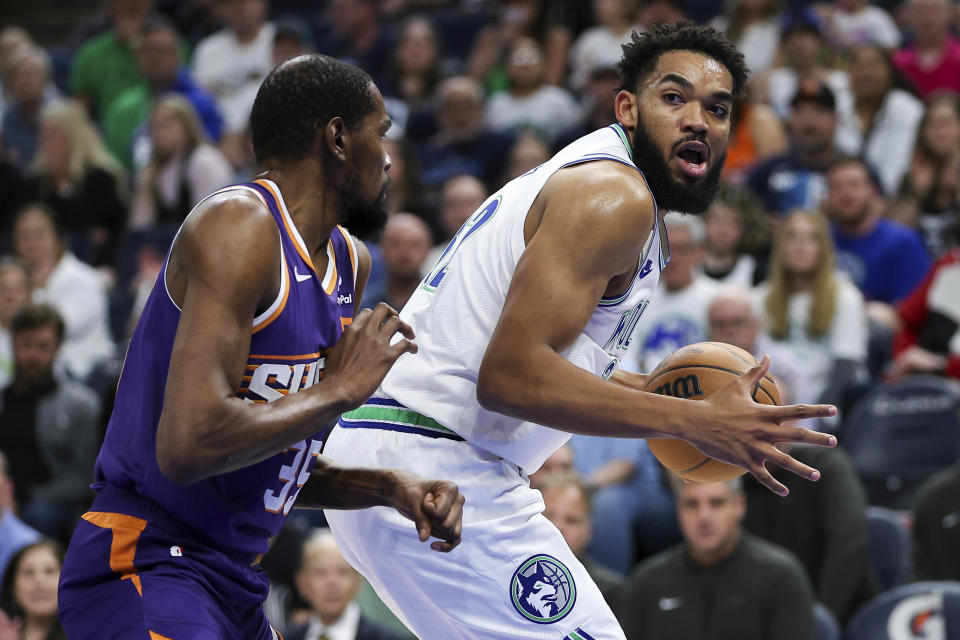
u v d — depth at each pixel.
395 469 8.95
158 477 8.12
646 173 9.27
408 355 9.52
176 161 28.70
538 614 9.29
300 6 40.94
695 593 16.05
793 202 24.98
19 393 21.73
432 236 26.95
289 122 8.27
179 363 7.54
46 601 16.58
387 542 9.48
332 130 8.29
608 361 9.30
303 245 8.27
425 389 9.35
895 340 22.48
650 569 16.53
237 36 35.72
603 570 17.00
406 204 27.23
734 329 18.95
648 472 19.47
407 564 9.42
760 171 25.66
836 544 17.05
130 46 36.06
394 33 36.22
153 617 7.95
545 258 8.43
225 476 8.24
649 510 19.22
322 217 8.43
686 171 9.19
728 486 16.08
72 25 44.56
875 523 18.17
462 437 9.32
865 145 27.39
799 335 21.06
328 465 9.19
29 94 34.28
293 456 8.54
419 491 8.69
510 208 9.22
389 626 18.56
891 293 23.28
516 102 32.06
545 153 27.81
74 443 21.52
